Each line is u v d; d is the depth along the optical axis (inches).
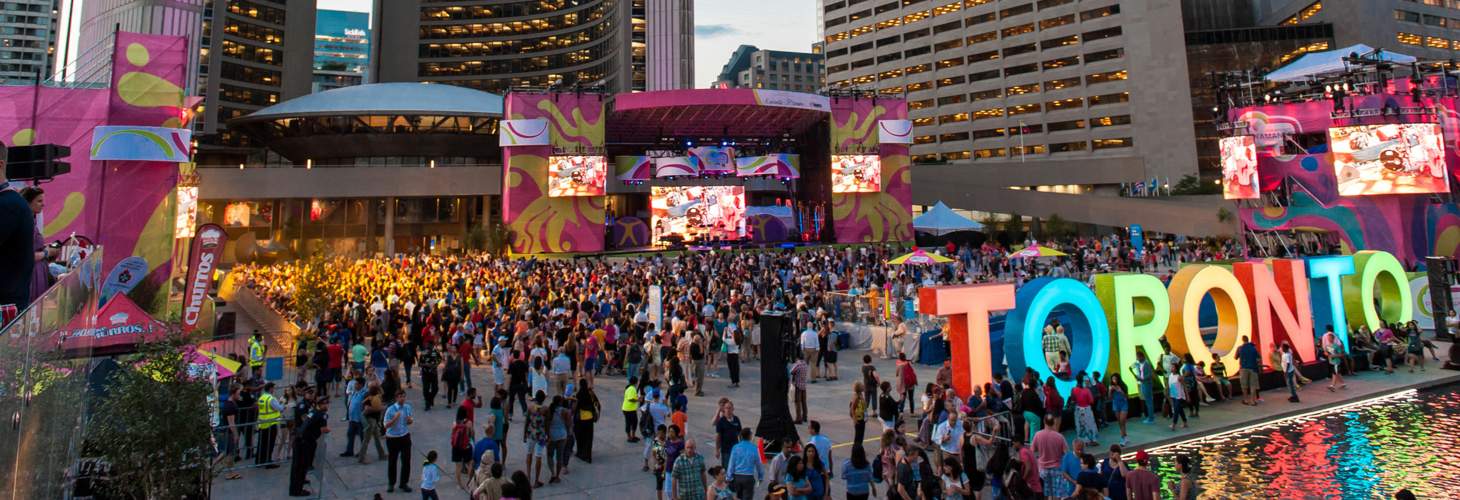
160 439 330.3
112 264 892.0
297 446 425.7
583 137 2012.8
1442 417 605.9
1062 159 3476.9
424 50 4485.7
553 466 453.1
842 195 2176.4
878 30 4315.9
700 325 773.9
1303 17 3786.9
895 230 2209.6
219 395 497.4
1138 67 3503.9
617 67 4035.4
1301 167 1437.0
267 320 1170.6
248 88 3767.2
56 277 263.0
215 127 3563.0
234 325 1002.1
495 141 3058.6
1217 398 655.8
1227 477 473.4
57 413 176.4
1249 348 646.5
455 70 4500.5
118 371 342.0
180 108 950.4
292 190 2501.2
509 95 1987.0
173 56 951.6
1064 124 3681.1
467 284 1221.1
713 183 2652.6
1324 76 1547.7
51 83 919.7
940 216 1685.5
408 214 2689.5
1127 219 2650.1
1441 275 957.8
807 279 1213.7
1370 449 525.3
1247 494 442.6
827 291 1152.8
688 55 3255.4
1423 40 3555.6
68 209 888.9
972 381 560.1
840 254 1674.5
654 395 483.2
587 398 498.0
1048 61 3750.0
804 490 342.0
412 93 3011.8
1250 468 490.0
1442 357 850.1
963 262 1596.9
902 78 4202.8
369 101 2854.3
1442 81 1435.8
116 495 319.3
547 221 1971.0
